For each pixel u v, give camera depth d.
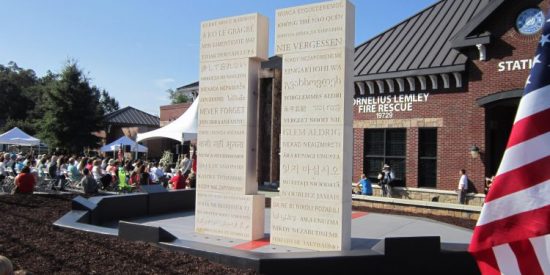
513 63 16.38
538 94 3.58
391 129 19.64
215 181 9.52
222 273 6.20
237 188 9.24
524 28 16.27
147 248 7.28
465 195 16.80
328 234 8.10
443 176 17.86
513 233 3.56
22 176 15.64
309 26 8.39
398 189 18.80
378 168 19.95
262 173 21.31
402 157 19.23
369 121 20.02
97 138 40.94
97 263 6.48
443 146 17.91
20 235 8.16
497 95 16.42
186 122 20.48
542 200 3.49
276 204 8.69
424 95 18.48
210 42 9.61
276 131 21.17
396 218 12.51
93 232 8.34
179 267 6.39
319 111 8.25
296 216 8.45
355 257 6.57
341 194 8.00
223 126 9.42
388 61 19.59
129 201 12.29
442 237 9.82
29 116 59.50
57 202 13.61
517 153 3.60
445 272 6.75
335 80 8.11
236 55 9.26
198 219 9.76
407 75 18.28
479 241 3.67
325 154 8.18
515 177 3.59
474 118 17.16
